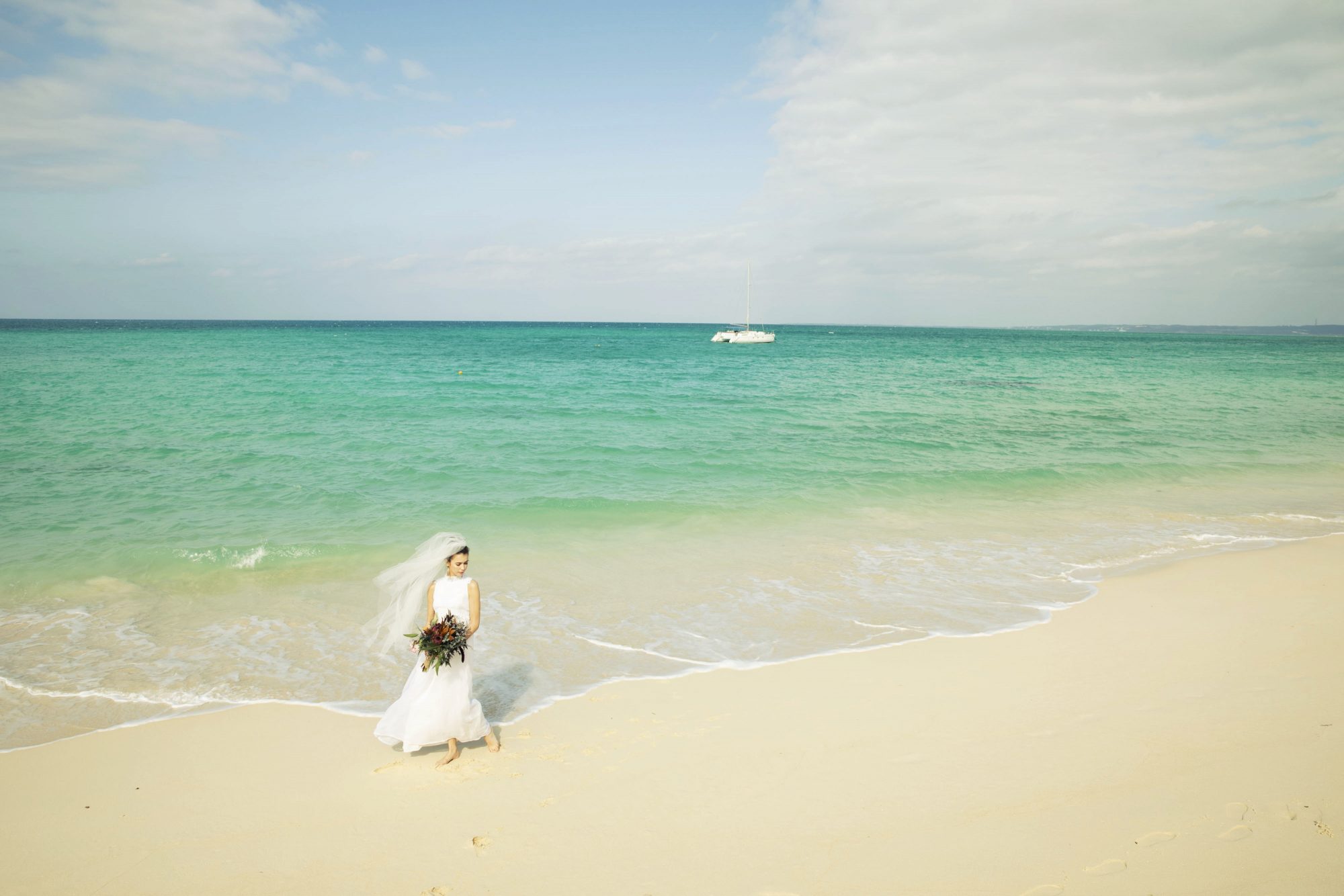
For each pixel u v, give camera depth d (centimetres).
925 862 379
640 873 376
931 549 981
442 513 1104
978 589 828
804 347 8881
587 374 3822
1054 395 3088
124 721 538
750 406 2434
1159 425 2170
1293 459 1675
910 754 486
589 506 1148
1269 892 350
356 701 575
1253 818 409
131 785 460
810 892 359
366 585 826
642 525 1070
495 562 903
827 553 957
